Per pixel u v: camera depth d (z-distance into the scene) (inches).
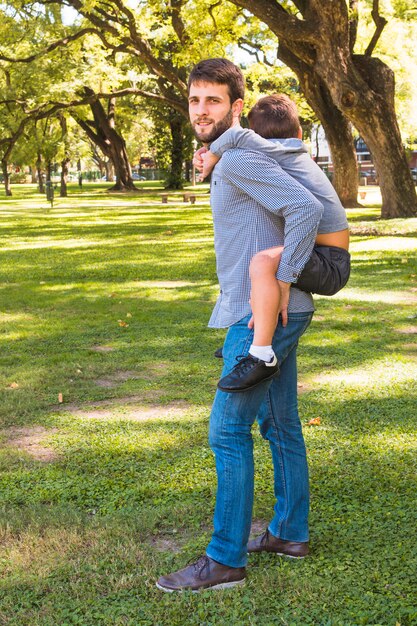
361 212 1043.3
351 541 136.8
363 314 357.1
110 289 456.1
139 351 298.4
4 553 136.5
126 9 1157.1
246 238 118.6
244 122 1510.8
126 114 2316.7
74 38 1279.5
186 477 170.1
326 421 206.7
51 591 123.3
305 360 277.0
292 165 120.0
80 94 1859.0
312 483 163.9
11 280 504.7
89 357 290.5
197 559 130.3
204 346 304.2
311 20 801.6
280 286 115.6
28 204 1626.5
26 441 199.5
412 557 129.6
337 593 119.9
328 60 810.2
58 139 1994.3
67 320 365.7
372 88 837.8
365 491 158.9
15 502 160.2
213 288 450.0
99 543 138.0
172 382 253.6
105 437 199.5
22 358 291.3
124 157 2266.2
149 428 205.9
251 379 115.4
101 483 168.1
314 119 1747.0
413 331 321.7
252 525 146.8
